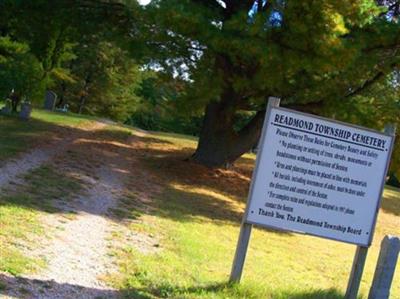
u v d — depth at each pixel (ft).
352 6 43.24
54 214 30.66
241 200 52.70
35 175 39.73
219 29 46.68
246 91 55.06
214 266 28.27
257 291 24.02
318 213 24.36
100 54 167.12
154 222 35.50
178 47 50.26
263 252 35.81
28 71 76.43
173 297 21.86
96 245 27.14
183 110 53.11
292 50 45.01
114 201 38.81
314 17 42.93
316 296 25.46
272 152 24.08
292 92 53.72
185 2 47.67
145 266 25.32
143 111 202.49
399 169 55.11
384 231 55.83
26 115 70.23
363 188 24.58
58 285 20.70
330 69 45.37
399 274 36.91
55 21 60.64
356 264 25.26
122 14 57.67
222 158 61.57
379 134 24.48
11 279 20.07
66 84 169.58
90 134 71.82
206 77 49.88
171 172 56.59
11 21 65.67
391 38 47.98
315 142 24.20
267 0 48.65
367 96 55.88
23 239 24.82
